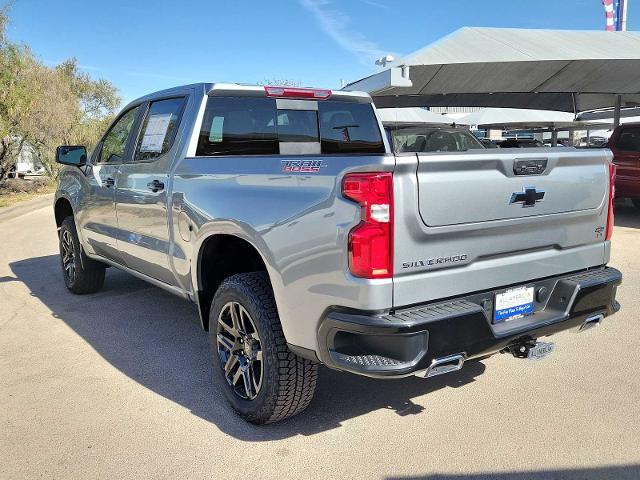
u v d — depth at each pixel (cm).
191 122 400
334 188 266
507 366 411
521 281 309
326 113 479
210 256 368
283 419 330
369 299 256
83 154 541
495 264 295
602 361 414
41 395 376
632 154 1044
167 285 426
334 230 265
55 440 319
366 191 254
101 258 548
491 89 1482
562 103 1886
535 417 334
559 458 292
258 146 438
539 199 306
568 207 323
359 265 256
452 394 368
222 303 340
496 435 316
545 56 1072
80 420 341
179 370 414
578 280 328
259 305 311
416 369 257
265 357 309
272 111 443
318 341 278
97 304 587
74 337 488
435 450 303
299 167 289
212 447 310
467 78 1297
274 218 296
